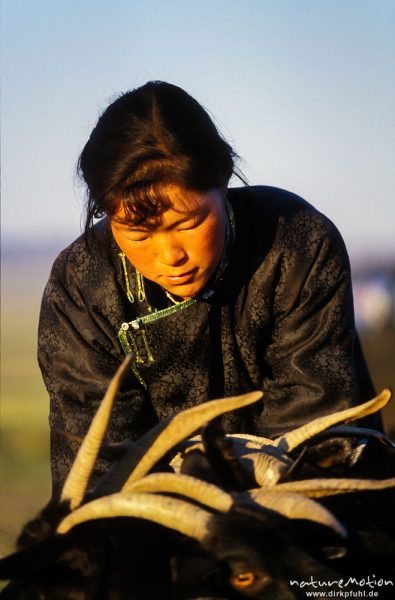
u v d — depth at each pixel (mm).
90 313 7699
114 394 5543
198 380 7766
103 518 5832
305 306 7734
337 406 7617
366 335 26688
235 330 7785
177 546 5781
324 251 7781
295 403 7641
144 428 7840
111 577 5766
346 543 5902
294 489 5758
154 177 6566
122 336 7617
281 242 7719
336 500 6234
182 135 6637
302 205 7926
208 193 6699
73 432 7551
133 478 6039
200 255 6801
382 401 6254
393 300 28391
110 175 6648
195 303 7590
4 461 16656
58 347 7777
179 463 6473
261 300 7719
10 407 21781
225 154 6785
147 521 5832
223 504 5570
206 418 5898
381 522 6496
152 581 5770
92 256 7723
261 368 7930
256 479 6109
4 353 31172
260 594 5430
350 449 6734
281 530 5434
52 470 7715
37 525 5805
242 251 7680
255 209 7789
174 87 6969
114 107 6863
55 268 7902
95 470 6980
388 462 7020
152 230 6664
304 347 7730
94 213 7137
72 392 7664
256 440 6723
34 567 5781
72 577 5785
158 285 7598
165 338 7645
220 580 5469
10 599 6230
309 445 6707
